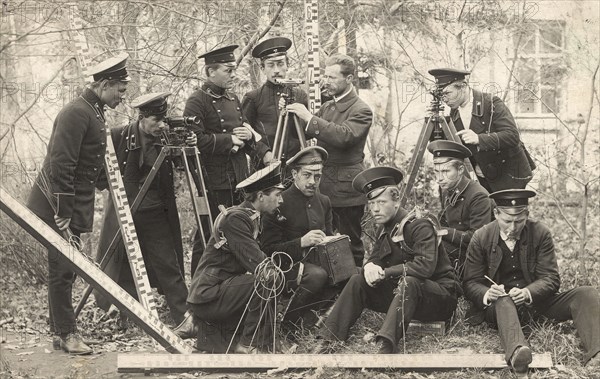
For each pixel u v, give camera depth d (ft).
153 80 41.75
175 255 32.91
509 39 50.85
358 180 30.50
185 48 40.68
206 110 32.91
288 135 34.12
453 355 28.17
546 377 27.40
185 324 31.60
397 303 28.89
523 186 34.99
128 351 30.60
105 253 32.94
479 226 32.12
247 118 34.60
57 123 30.04
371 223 36.68
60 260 28.99
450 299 29.96
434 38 49.14
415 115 50.14
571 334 29.89
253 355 28.12
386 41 48.83
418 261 29.48
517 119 51.57
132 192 32.68
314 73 36.24
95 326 33.19
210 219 32.19
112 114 42.57
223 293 29.17
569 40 52.31
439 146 32.48
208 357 28.02
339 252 30.83
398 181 30.60
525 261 30.07
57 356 29.86
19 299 36.37
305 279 30.30
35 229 28.86
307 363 28.04
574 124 51.90
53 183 29.73
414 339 30.17
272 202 29.53
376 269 29.55
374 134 48.55
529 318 30.09
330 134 32.86
